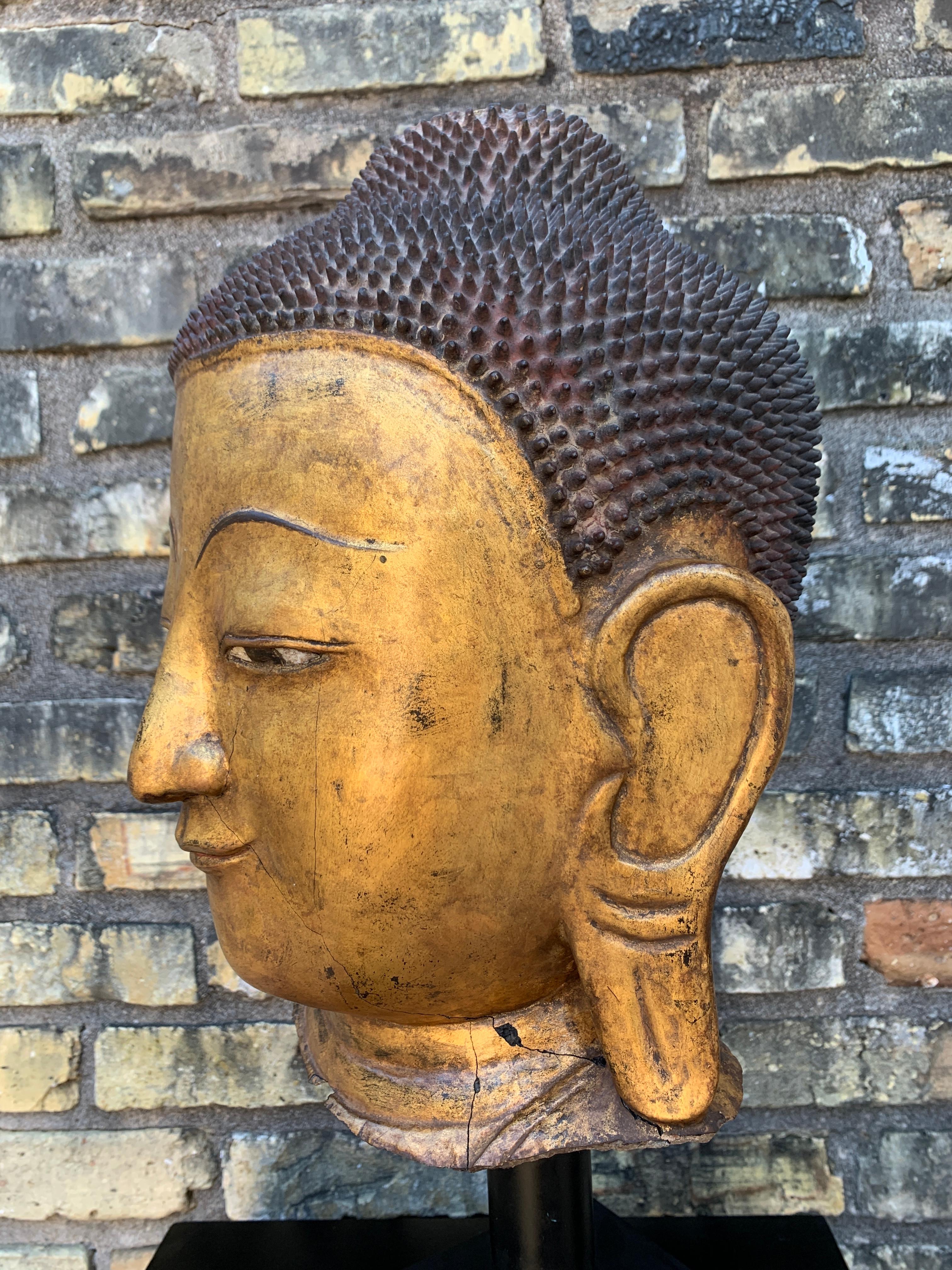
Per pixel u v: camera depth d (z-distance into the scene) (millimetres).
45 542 1092
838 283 1032
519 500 570
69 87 1066
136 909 1102
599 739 586
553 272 596
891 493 1042
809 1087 1060
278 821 579
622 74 1041
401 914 577
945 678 1038
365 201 674
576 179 676
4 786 1094
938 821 1037
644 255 635
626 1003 606
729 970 1060
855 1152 1063
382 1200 1092
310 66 1054
